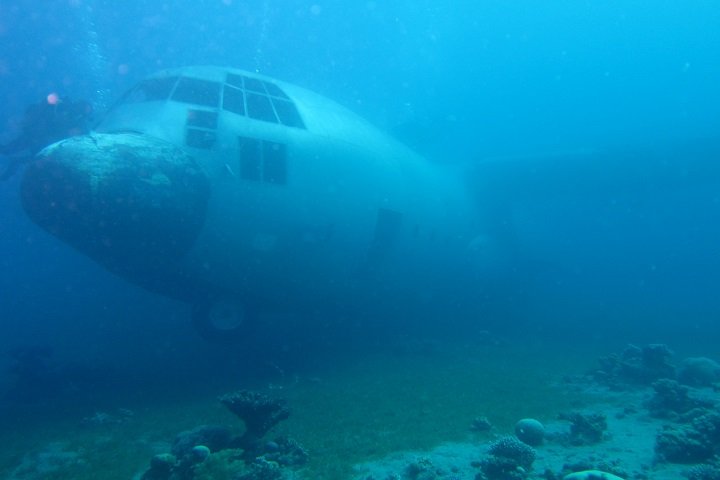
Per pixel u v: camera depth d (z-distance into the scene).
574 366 13.62
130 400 10.46
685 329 22.66
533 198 22.16
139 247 9.99
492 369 12.95
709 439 6.62
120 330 22.48
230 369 12.95
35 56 31.91
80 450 7.52
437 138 20.53
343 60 40.53
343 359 14.09
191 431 7.03
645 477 5.85
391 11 39.22
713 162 18.94
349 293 14.36
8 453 7.59
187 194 9.76
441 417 8.55
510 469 5.76
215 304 12.16
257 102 11.97
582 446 7.17
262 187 10.93
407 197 15.29
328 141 12.66
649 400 9.55
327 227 12.24
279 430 7.89
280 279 12.12
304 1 35.16
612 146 20.30
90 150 8.90
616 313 30.05
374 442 7.29
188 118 10.56
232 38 35.91
